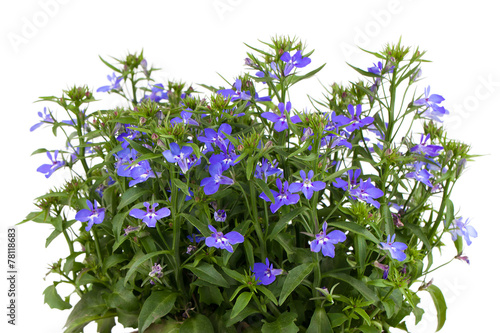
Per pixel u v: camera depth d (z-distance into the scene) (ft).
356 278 1.03
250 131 1.10
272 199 0.93
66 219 1.14
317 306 1.02
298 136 1.00
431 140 1.13
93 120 1.13
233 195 1.08
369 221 1.00
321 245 0.94
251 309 1.03
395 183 1.12
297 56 1.06
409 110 1.09
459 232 1.11
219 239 0.95
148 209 0.97
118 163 1.08
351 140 1.13
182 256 1.11
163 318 1.10
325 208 1.10
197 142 1.07
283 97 1.08
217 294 1.06
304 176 0.94
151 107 1.05
